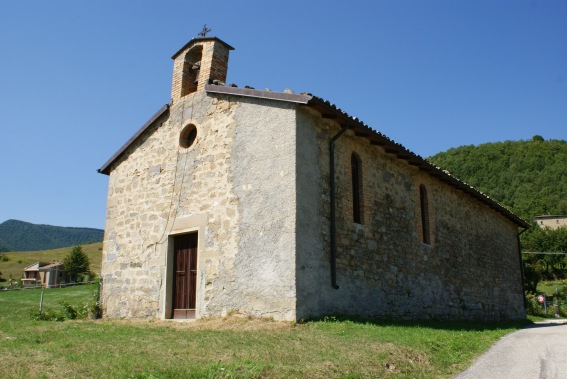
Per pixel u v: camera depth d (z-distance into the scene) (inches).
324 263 389.1
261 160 405.7
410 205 531.5
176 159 486.0
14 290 1470.2
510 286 797.9
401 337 313.3
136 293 486.3
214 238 423.8
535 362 284.4
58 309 706.2
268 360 233.5
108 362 228.8
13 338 313.7
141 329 362.3
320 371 218.8
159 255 473.4
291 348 263.1
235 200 416.5
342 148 440.8
